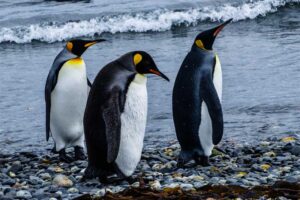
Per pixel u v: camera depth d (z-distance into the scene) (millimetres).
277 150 13859
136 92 11453
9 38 34438
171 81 23047
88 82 14781
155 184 10836
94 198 9695
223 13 36812
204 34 13016
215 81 12984
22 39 34500
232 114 18734
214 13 36938
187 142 12898
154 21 36000
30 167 13617
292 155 13266
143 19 36156
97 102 11273
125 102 11375
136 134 11617
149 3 39062
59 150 14359
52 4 40531
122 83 11375
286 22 34688
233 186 9672
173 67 25406
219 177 11492
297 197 9070
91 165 11633
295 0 38156
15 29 35438
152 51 29125
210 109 12727
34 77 25359
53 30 35250
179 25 36062
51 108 14406
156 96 21203
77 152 14477
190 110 12797
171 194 9500
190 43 30828
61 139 14367
